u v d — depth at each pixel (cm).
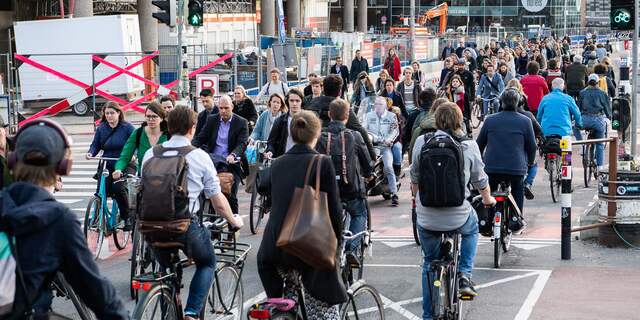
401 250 1883
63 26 4912
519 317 1378
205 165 1095
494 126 1736
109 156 1781
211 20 7050
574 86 3662
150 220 1054
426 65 7019
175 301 1080
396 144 2503
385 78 3088
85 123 4516
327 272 962
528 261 1752
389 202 2489
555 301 1469
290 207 945
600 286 1560
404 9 14850
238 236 2030
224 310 1214
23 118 4116
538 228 2084
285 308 948
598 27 18212
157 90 4197
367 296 1134
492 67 4291
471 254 1237
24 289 643
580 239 1928
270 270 990
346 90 5147
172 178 1053
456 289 1227
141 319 1009
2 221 641
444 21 12475
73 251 655
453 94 3347
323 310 1009
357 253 1408
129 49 5047
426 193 1186
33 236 645
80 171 3278
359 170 1408
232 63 4647
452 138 1223
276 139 1812
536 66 3203
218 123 1892
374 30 14338
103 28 4941
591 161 2733
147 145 1666
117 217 1842
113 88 4878
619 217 1844
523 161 1728
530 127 1728
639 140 3962
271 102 2189
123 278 1659
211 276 1106
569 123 2423
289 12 9781
